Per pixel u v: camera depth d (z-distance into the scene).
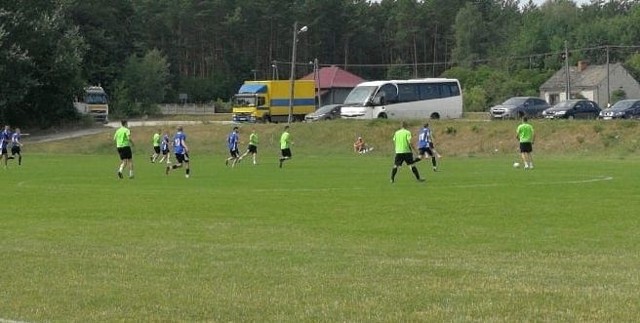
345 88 123.81
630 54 146.62
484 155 59.44
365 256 15.24
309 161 53.94
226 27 144.50
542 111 76.44
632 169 41.91
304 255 15.39
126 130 38.50
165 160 55.88
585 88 125.38
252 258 15.07
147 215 22.62
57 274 13.69
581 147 57.84
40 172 44.03
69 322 10.66
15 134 52.47
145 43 136.62
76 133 78.88
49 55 80.12
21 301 11.78
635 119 63.31
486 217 21.42
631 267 13.87
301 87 91.50
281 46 148.88
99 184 34.81
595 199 26.09
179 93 140.25
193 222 20.94
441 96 79.19
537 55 147.12
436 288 12.16
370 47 159.50
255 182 35.06
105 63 114.19
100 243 17.23
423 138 41.66
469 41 152.25
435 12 158.88
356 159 56.41
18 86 76.25
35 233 18.94
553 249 15.99
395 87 77.12
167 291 12.25
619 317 10.35
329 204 25.25
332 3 147.12
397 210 23.34
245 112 87.94
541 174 38.53
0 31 74.06
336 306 11.16
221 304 11.40
